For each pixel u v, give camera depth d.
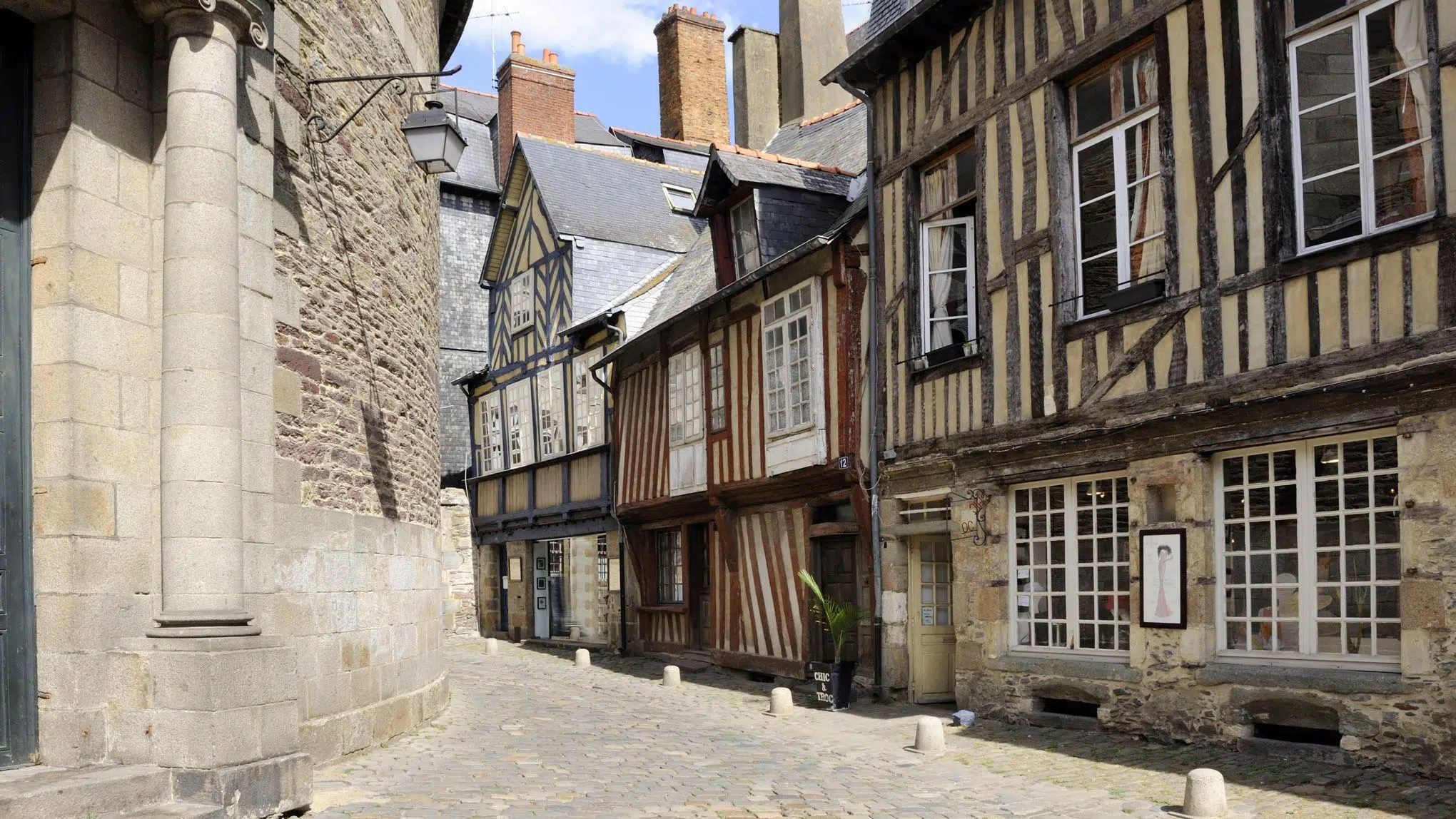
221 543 5.52
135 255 5.61
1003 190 9.03
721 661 13.94
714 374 13.55
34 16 5.38
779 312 12.11
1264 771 6.34
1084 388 8.13
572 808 5.85
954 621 9.46
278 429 6.52
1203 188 7.26
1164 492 7.65
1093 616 8.26
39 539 5.27
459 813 5.67
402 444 8.80
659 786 6.52
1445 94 5.91
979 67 9.38
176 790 5.16
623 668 14.97
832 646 12.04
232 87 5.79
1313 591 6.69
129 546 5.45
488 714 9.80
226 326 5.63
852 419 10.89
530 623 20.45
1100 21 8.14
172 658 5.25
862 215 10.95
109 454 5.41
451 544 21.16
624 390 16.22
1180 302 7.39
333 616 7.16
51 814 4.61
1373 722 6.15
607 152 20.36
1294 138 6.79
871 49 10.20
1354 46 6.49
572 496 17.94
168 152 5.63
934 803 6.12
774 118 19.27
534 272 19.53
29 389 5.30
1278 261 6.74
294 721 5.76
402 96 9.24
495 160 24.81
